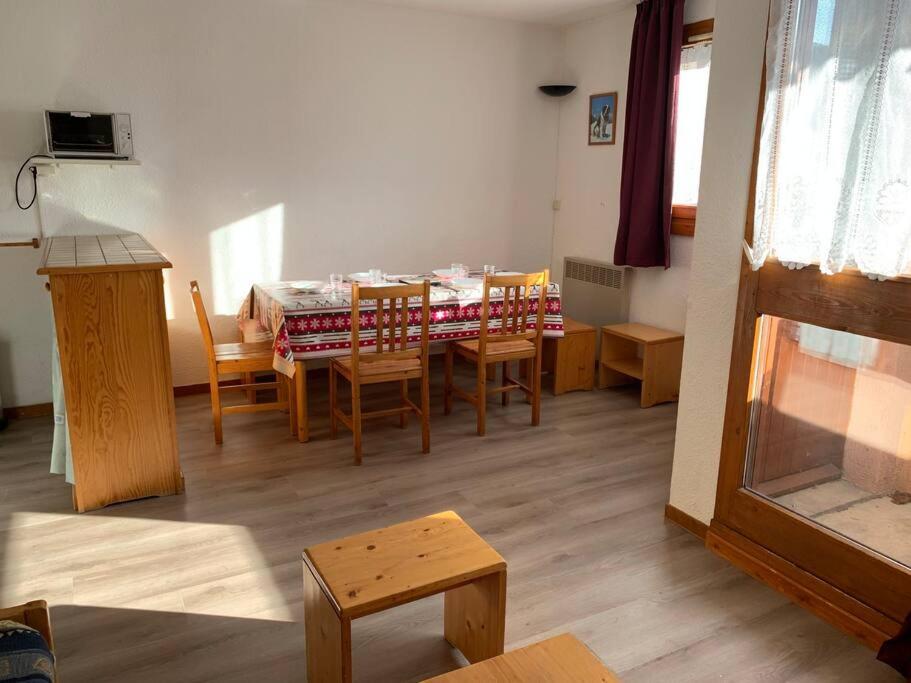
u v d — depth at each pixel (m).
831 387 2.22
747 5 2.29
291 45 4.25
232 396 4.32
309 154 4.45
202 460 3.38
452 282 4.04
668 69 4.10
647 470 3.33
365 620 2.23
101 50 3.80
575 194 5.18
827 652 2.09
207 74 4.07
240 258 4.38
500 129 5.05
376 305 3.56
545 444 3.64
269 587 2.37
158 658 2.03
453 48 4.75
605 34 4.74
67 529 2.73
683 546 2.66
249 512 2.88
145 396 2.88
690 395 2.69
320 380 4.70
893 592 2.05
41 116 3.74
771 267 2.32
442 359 5.25
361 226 4.71
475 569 1.80
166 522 2.79
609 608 2.29
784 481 2.39
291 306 3.42
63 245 3.43
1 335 3.86
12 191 3.76
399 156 4.73
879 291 2.01
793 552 2.35
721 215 2.48
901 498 2.06
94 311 2.71
